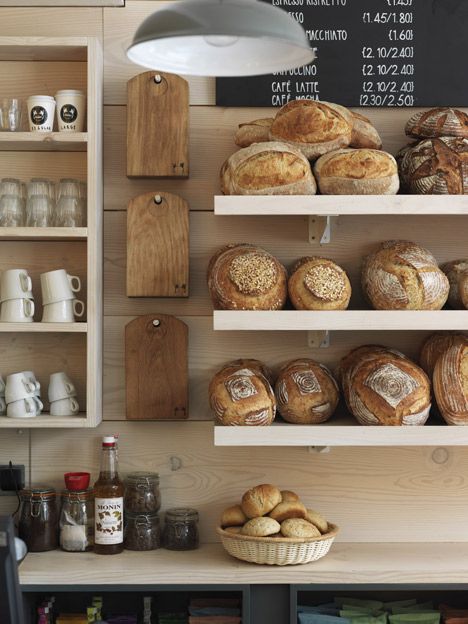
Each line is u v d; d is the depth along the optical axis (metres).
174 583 2.15
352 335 2.46
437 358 2.31
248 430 2.19
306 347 2.46
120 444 2.45
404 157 2.32
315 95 2.44
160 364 2.41
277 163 2.20
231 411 2.20
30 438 2.45
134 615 2.37
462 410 2.20
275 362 2.45
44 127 2.33
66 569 2.16
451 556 2.31
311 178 2.22
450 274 2.35
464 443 2.19
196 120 2.47
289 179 2.20
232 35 1.53
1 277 2.45
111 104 2.46
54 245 2.47
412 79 2.45
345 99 2.44
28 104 2.34
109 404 2.45
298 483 2.45
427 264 2.25
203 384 2.45
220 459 2.46
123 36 2.46
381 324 2.20
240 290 2.23
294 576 2.16
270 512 2.25
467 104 2.45
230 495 2.45
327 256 2.46
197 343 2.46
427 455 2.47
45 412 2.45
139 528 2.35
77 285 2.47
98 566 2.18
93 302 2.31
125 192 2.46
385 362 2.25
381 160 2.21
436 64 2.45
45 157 2.47
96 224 2.33
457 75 2.45
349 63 2.44
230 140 2.47
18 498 2.44
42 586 2.13
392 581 2.17
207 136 2.47
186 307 2.45
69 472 2.44
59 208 2.35
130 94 2.40
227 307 2.24
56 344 2.46
